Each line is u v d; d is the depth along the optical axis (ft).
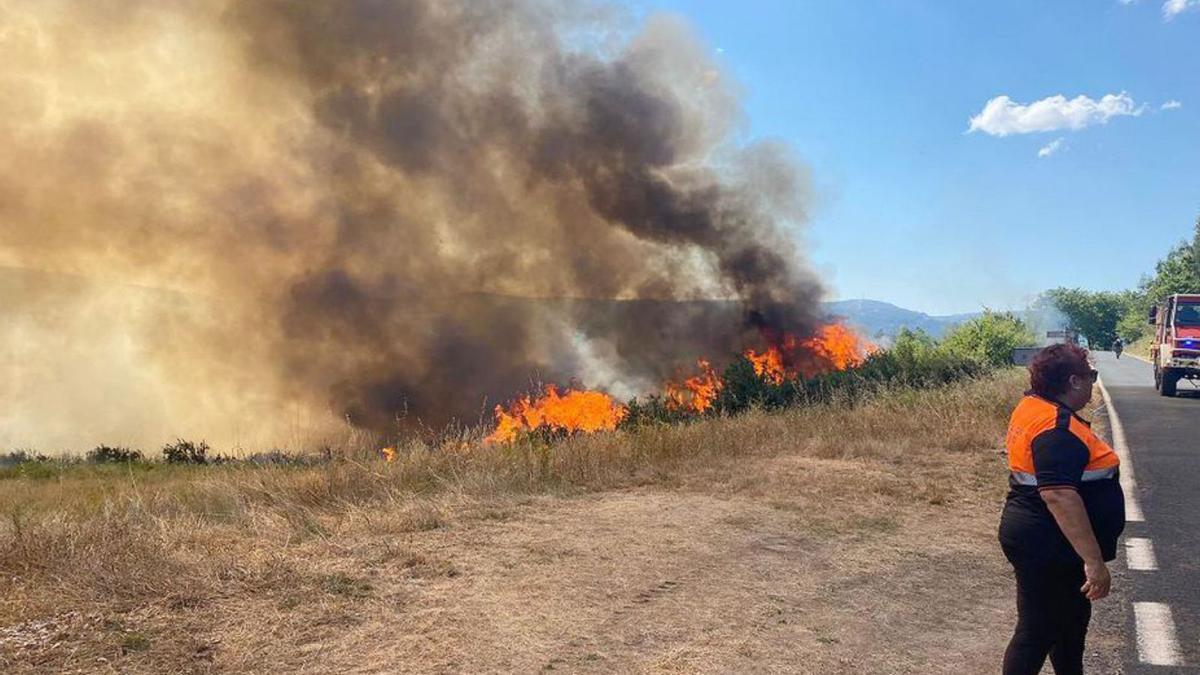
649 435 29.94
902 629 13.46
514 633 12.32
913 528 19.97
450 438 28.58
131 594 13.01
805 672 11.54
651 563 16.19
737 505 21.50
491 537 17.75
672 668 11.39
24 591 13.01
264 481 23.65
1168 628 13.75
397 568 15.25
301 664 10.88
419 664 11.03
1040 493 9.11
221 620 12.24
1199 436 39.65
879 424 34.40
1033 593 9.58
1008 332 86.63
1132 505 24.12
